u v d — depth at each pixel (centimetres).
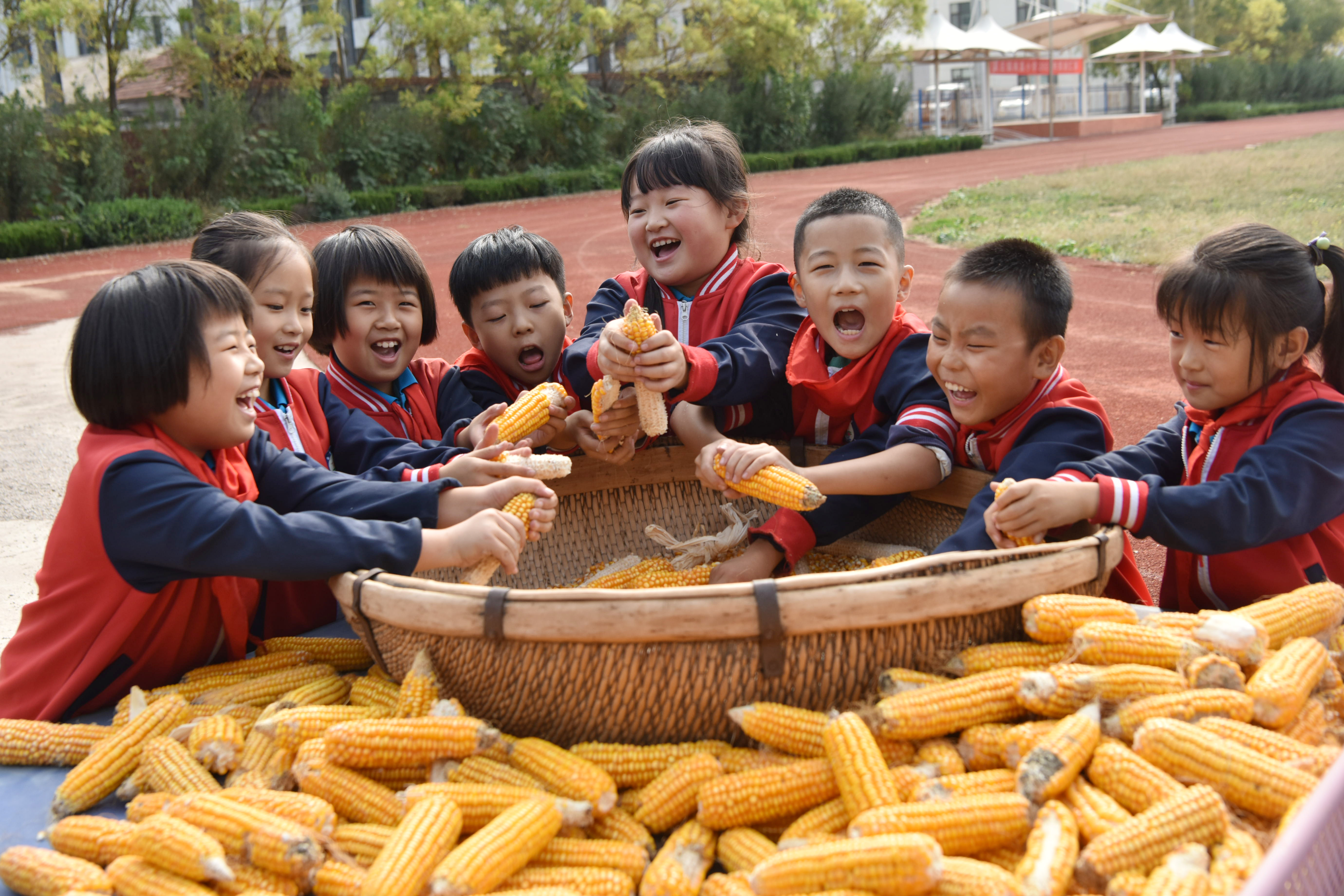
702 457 279
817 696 194
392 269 341
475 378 371
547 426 307
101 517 221
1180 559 281
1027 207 1706
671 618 182
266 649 260
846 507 304
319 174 2650
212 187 2512
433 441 361
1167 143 3328
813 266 308
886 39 4384
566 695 194
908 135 4344
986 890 149
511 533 230
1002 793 173
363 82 2986
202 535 214
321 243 351
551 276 364
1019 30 4744
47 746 214
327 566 217
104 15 2541
